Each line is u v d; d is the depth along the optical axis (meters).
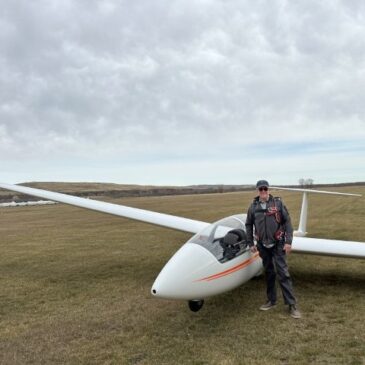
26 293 6.54
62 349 4.29
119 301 5.86
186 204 28.69
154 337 4.48
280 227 5.00
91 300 5.99
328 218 15.65
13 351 4.30
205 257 4.82
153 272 7.66
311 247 6.03
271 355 3.92
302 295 5.78
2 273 8.06
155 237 12.09
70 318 5.24
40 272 8.05
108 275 7.55
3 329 4.95
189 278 4.55
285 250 4.97
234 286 5.18
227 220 5.89
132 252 9.79
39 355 4.17
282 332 4.46
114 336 4.57
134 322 4.97
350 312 5.03
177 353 4.05
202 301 5.06
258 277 6.66
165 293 4.38
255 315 5.03
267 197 5.03
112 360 3.96
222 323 4.80
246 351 4.03
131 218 7.90
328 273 6.95
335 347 4.05
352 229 12.19
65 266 8.54
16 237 13.71
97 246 10.95
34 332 4.81
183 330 4.64
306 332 4.45
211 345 4.20
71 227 16.02
